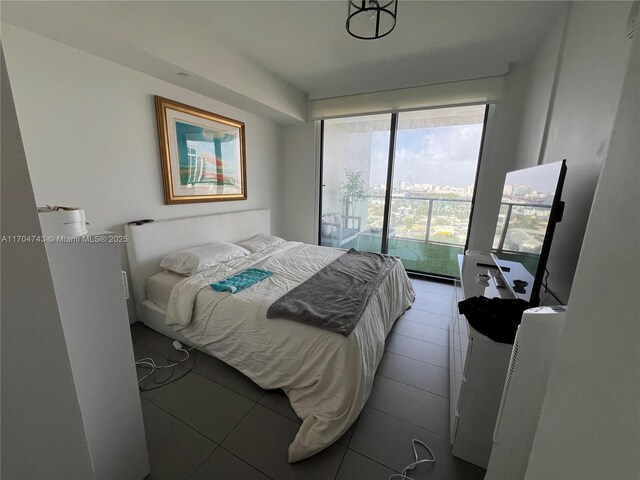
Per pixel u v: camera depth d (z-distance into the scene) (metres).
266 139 3.77
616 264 0.45
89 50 1.85
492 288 1.80
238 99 2.84
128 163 2.23
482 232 3.21
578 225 1.45
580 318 0.54
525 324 0.86
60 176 1.83
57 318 0.65
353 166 3.97
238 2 1.91
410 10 1.95
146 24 1.83
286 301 1.78
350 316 1.61
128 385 1.09
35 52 1.65
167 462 1.28
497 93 2.82
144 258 2.34
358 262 2.66
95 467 1.01
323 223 4.34
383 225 3.92
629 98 0.47
